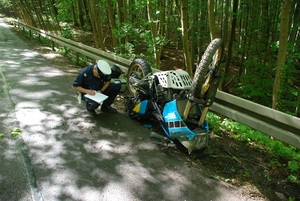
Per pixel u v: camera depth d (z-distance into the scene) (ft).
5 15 134.72
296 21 24.38
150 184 9.42
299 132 9.31
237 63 41.11
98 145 11.83
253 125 10.89
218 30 50.37
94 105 14.30
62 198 8.46
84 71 14.42
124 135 12.94
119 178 9.64
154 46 24.81
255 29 29.48
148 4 23.95
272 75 27.84
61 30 54.75
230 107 12.16
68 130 13.01
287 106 22.68
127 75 18.01
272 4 29.30
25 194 8.52
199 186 9.48
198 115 12.07
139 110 14.02
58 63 28.45
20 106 15.47
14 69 24.18
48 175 9.53
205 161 11.12
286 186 9.70
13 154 10.64
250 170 10.59
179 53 48.47
